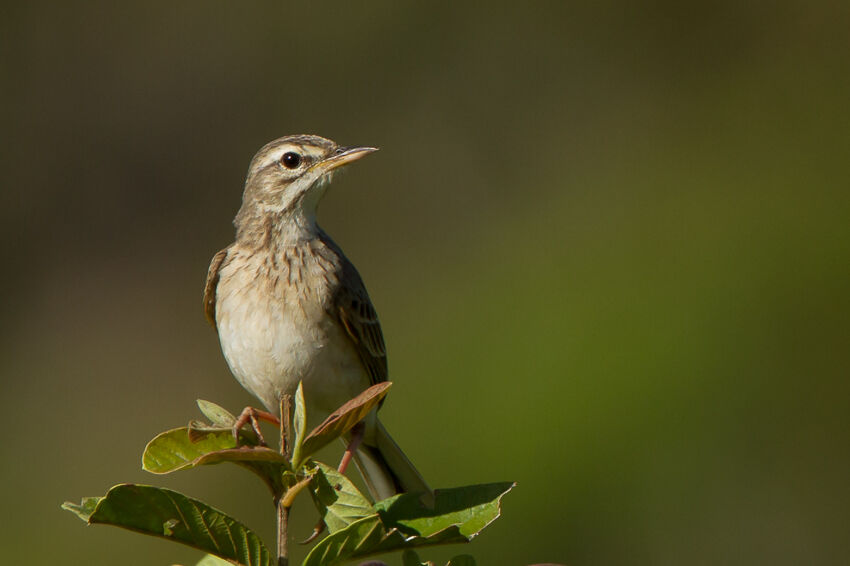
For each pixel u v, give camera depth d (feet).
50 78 54.60
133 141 54.60
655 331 38.32
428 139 53.52
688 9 53.16
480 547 34.86
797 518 35.68
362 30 54.60
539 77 53.98
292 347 22.93
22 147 53.78
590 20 54.08
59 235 53.26
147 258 53.21
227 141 54.54
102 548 41.42
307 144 24.07
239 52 55.06
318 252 23.45
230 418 16.30
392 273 50.11
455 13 54.60
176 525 14.02
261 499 41.42
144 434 49.49
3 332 51.62
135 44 55.47
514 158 52.90
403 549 14.37
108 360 51.13
